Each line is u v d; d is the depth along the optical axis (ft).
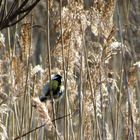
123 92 32.35
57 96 24.82
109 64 34.53
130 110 29.66
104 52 28.53
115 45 28.37
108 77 30.89
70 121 28.22
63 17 26.91
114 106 33.71
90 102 28.68
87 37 31.83
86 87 28.78
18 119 29.45
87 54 28.91
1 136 22.54
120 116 33.42
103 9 28.04
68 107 28.07
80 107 28.40
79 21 27.27
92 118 29.35
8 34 28.71
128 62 35.35
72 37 27.25
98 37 28.84
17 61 28.53
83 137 28.86
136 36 40.91
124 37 36.09
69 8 27.20
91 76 28.99
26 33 27.86
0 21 18.38
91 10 27.86
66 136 27.55
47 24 24.79
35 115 32.01
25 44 28.04
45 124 21.31
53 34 30.37
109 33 28.22
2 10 19.49
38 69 28.12
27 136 29.17
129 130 30.66
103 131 29.84
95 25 27.96
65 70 26.71
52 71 28.22
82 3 27.48
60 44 27.07
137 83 35.29
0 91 27.35
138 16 41.73
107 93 30.19
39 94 28.76
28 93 28.96
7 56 28.66
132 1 42.01
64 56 27.48
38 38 50.03
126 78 30.04
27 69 27.71
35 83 28.89
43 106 20.84
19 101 31.58
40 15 46.34
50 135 29.09
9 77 28.37
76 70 29.32
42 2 46.60
